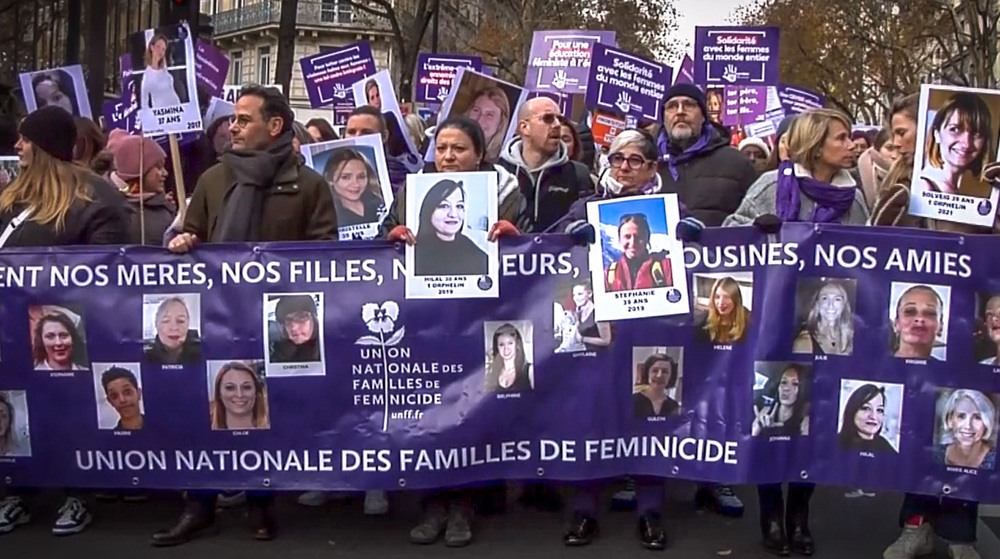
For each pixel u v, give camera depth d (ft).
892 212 17.79
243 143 17.97
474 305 17.02
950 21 96.32
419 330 17.04
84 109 27.30
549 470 17.17
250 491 17.60
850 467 16.74
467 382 17.10
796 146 18.17
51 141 17.63
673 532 18.60
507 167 20.89
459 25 135.95
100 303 17.22
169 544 17.47
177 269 17.13
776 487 17.46
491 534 18.31
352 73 36.73
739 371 16.78
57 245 17.51
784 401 16.70
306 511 19.42
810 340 16.67
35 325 17.29
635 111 34.45
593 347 16.99
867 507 20.11
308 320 17.08
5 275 17.24
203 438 17.29
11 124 25.57
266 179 17.70
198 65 32.76
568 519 18.97
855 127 30.25
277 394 17.17
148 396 17.28
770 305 16.62
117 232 17.90
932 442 16.53
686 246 16.80
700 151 20.85
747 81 38.37
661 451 17.10
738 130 38.83
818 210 18.02
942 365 16.46
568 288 16.99
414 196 17.02
